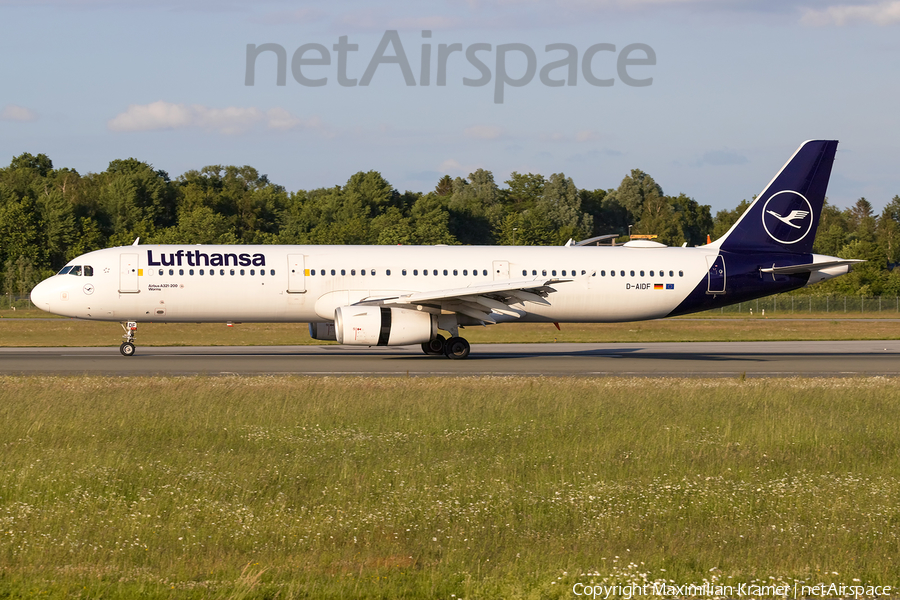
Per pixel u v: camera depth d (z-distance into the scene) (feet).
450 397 238.68
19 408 212.02
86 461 161.27
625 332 607.78
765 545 121.19
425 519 128.98
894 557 116.98
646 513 135.33
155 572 106.83
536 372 334.24
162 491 141.79
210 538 118.93
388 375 316.40
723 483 153.89
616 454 175.63
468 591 101.60
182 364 353.92
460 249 400.67
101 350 441.27
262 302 380.17
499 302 377.71
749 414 223.71
